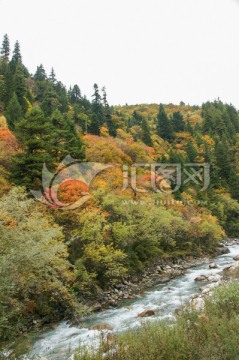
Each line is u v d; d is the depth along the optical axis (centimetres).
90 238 1970
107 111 7838
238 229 5600
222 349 564
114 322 1464
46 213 2012
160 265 2931
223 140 8656
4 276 727
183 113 15825
